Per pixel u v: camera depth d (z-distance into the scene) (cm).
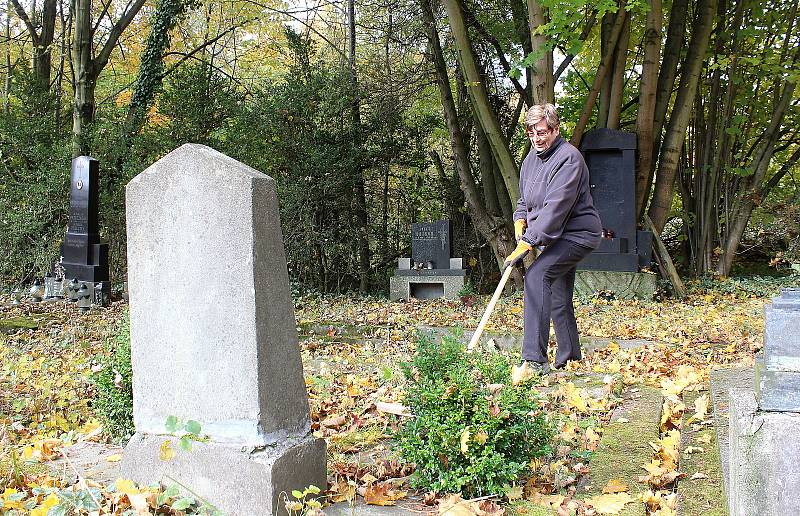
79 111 1836
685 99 1374
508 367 334
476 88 1327
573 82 1636
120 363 403
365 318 1148
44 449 385
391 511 299
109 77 2412
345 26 2166
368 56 1867
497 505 299
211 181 306
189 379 313
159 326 320
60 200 1748
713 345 746
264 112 1692
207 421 309
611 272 1265
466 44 1316
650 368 604
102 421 446
